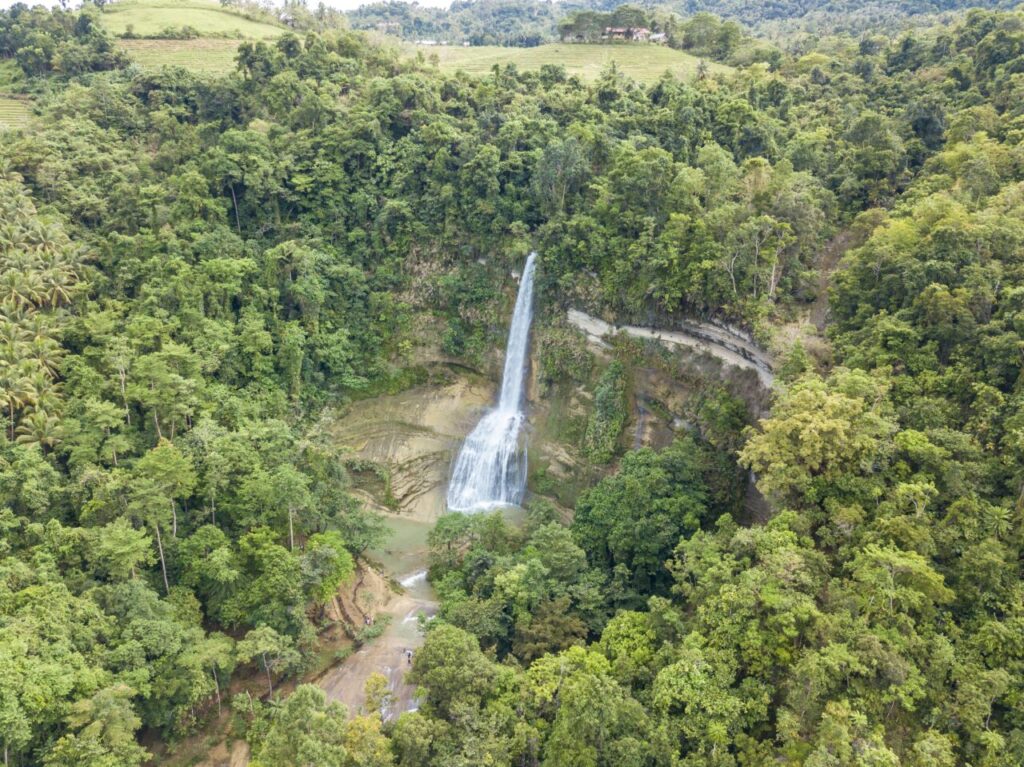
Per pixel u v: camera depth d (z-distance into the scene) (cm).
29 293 7369
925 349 5456
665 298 7256
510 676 4556
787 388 5578
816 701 3800
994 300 5478
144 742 5109
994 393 4844
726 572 4588
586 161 8419
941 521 4475
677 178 7538
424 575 7212
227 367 8019
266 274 8688
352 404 9044
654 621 4856
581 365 8088
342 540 6550
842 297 6494
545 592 5525
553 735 4069
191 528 6319
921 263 5866
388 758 4025
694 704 4025
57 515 5984
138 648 4938
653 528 5822
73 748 4216
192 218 8912
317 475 7025
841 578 4388
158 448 6059
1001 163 7150
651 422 7525
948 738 3634
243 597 5791
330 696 5512
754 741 3900
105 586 5325
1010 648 3859
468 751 3984
